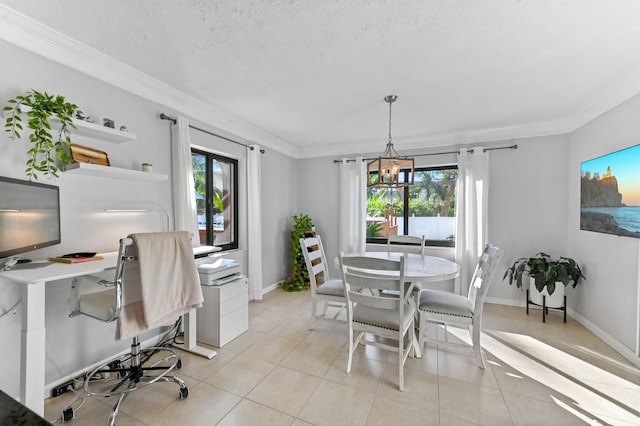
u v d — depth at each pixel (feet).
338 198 14.71
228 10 4.89
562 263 9.43
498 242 11.53
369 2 4.67
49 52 5.68
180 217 8.35
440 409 5.37
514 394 5.81
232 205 11.86
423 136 12.54
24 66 5.39
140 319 5.16
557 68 6.77
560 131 10.48
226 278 8.35
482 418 5.14
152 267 5.06
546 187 10.78
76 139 6.19
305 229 13.85
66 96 6.00
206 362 7.04
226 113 9.97
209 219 10.54
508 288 11.39
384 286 6.14
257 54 6.29
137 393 5.81
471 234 11.53
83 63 6.21
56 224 5.59
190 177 8.62
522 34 5.49
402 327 6.04
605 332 8.13
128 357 7.04
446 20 5.10
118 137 6.51
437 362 7.06
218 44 5.92
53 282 5.84
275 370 6.68
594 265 8.71
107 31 5.49
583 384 6.14
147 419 5.09
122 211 7.00
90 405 5.45
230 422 5.04
